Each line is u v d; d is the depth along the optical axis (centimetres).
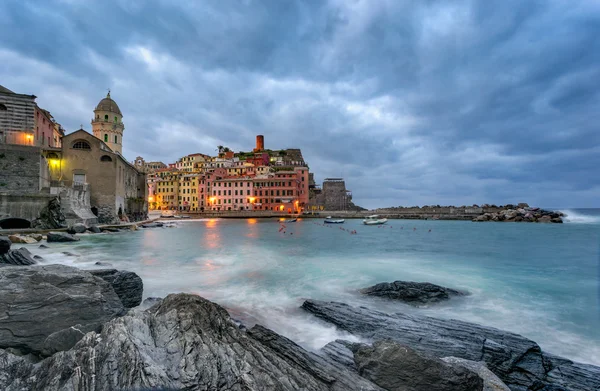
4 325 764
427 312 1359
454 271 2222
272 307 1388
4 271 931
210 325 749
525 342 952
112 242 3600
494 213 9656
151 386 502
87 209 4894
